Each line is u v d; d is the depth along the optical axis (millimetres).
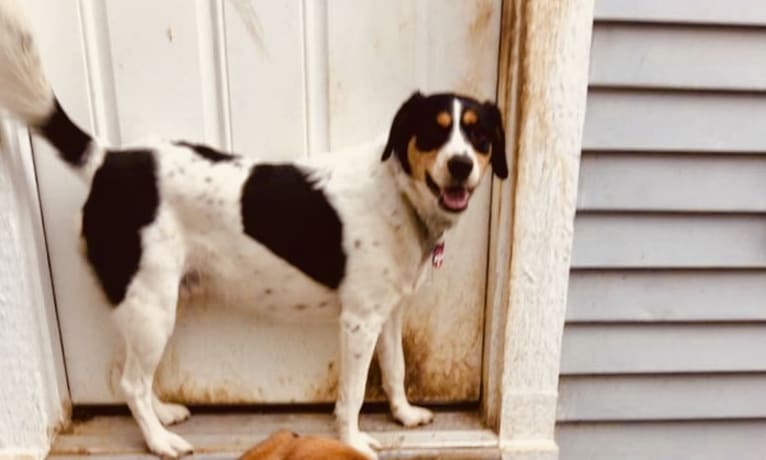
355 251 1518
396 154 1463
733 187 1749
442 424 1868
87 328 1773
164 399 1856
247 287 1607
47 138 1469
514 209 1642
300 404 1905
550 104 1556
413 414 1846
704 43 1626
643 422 1975
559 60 1523
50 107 1435
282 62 1613
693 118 1686
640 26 1602
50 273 1715
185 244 1555
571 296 1813
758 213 1776
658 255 1794
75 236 1645
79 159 1490
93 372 1816
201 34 1578
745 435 1991
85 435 1775
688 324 1867
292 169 1531
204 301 1757
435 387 1923
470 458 1770
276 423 1848
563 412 1938
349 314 1591
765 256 1810
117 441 1750
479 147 1413
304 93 1644
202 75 1609
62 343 1778
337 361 1858
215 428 1816
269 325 1801
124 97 1608
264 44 1595
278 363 1851
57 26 1542
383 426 1840
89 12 1540
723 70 1649
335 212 1505
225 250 1556
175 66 1596
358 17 1593
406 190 1474
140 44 1571
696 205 1756
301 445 1105
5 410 1658
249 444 1754
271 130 1666
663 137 1695
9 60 1348
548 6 1484
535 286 1703
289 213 1510
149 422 1678
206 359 1829
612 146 1690
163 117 1633
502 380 1788
